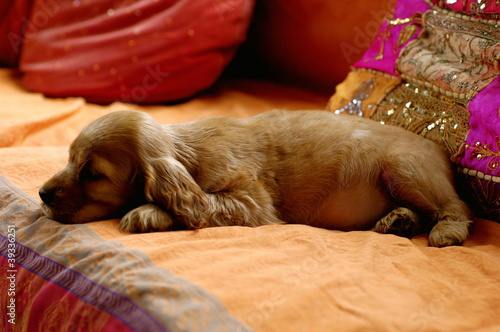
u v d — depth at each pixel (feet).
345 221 2.52
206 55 3.48
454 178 2.49
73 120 3.28
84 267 2.01
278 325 1.82
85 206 2.30
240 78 4.04
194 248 2.08
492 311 1.92
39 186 2.54
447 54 2.65
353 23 3.43
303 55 3.67
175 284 1.88
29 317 2.03
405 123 2.69
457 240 2.29
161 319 1.79
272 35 3.72
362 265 2.04
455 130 2.50
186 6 3.41
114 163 2.28
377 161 2.47
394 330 1.81
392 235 2.31
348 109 2.95
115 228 2.27
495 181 2.36
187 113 3.41
